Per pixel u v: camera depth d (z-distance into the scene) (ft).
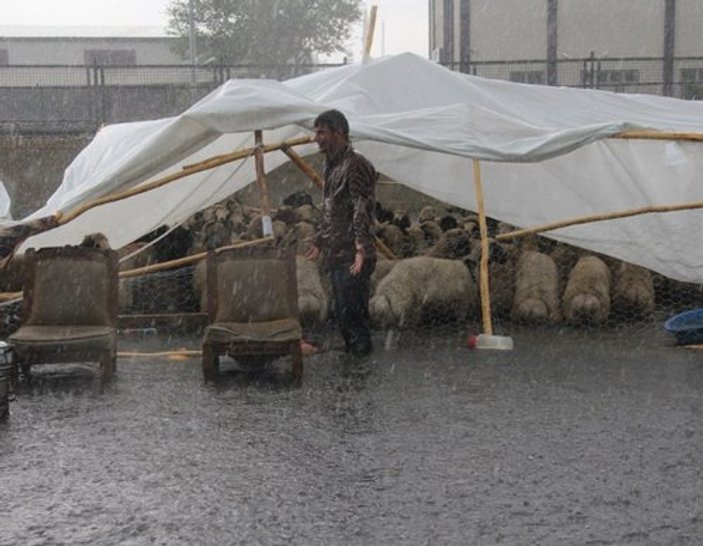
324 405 22.08
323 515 14.92
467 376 25.36
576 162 36.11
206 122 28.94
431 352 29.12
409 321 33.60
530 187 37.50
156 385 24.49
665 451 18.19
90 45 95.86
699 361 27.25
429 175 38.88
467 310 35.06
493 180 37.88
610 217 33.76
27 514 15.08
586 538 13.93
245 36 103.86
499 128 32.35
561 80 75.51
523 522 14.57
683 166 34.37
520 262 36.37
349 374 25.72
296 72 99.86
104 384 24.68
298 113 29.12
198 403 22.38
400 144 30.94
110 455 18.19
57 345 24.41
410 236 41.39
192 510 15.19
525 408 21.67
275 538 14.01
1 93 71.92
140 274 34.30
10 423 20.65
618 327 34.14
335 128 27.68
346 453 18.17
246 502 15.52
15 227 28.53
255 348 24.76
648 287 36.06
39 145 67.82
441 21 86.74
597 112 39.42
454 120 32.22
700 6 77.05
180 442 19.02
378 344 30.66
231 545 13.78
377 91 35.81
